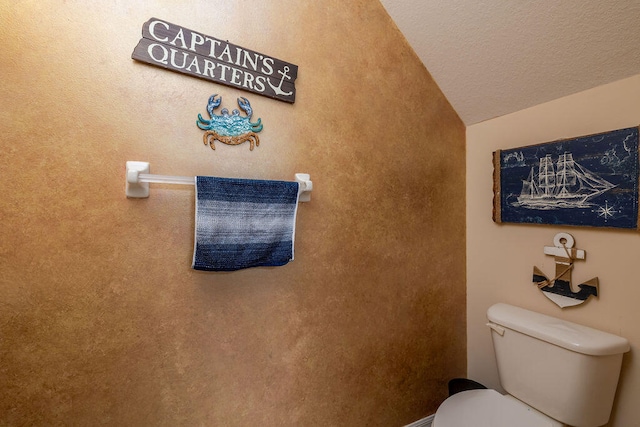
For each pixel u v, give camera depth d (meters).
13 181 0.74
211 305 0.97
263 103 1.04
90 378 0.82
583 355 0.95
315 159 1.14
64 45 0.78
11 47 0.74
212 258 0.89
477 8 1.08
